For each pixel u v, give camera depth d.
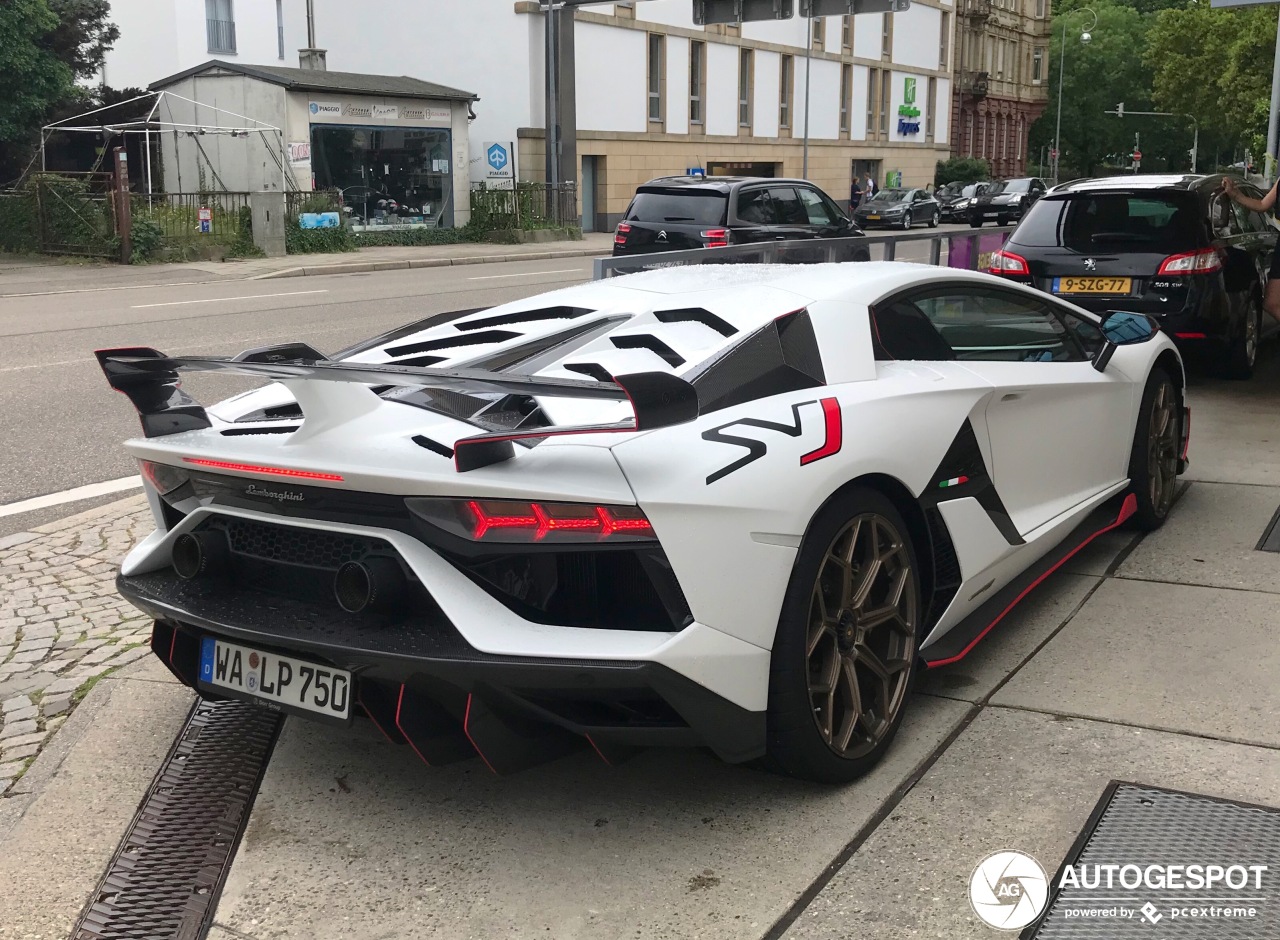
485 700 2.59
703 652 2.62
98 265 22.73
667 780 3.16
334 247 26.45
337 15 36.75
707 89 41.00
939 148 57.56
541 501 2.54
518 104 34.19
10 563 5.19
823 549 2.90
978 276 4.06
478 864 2.80
